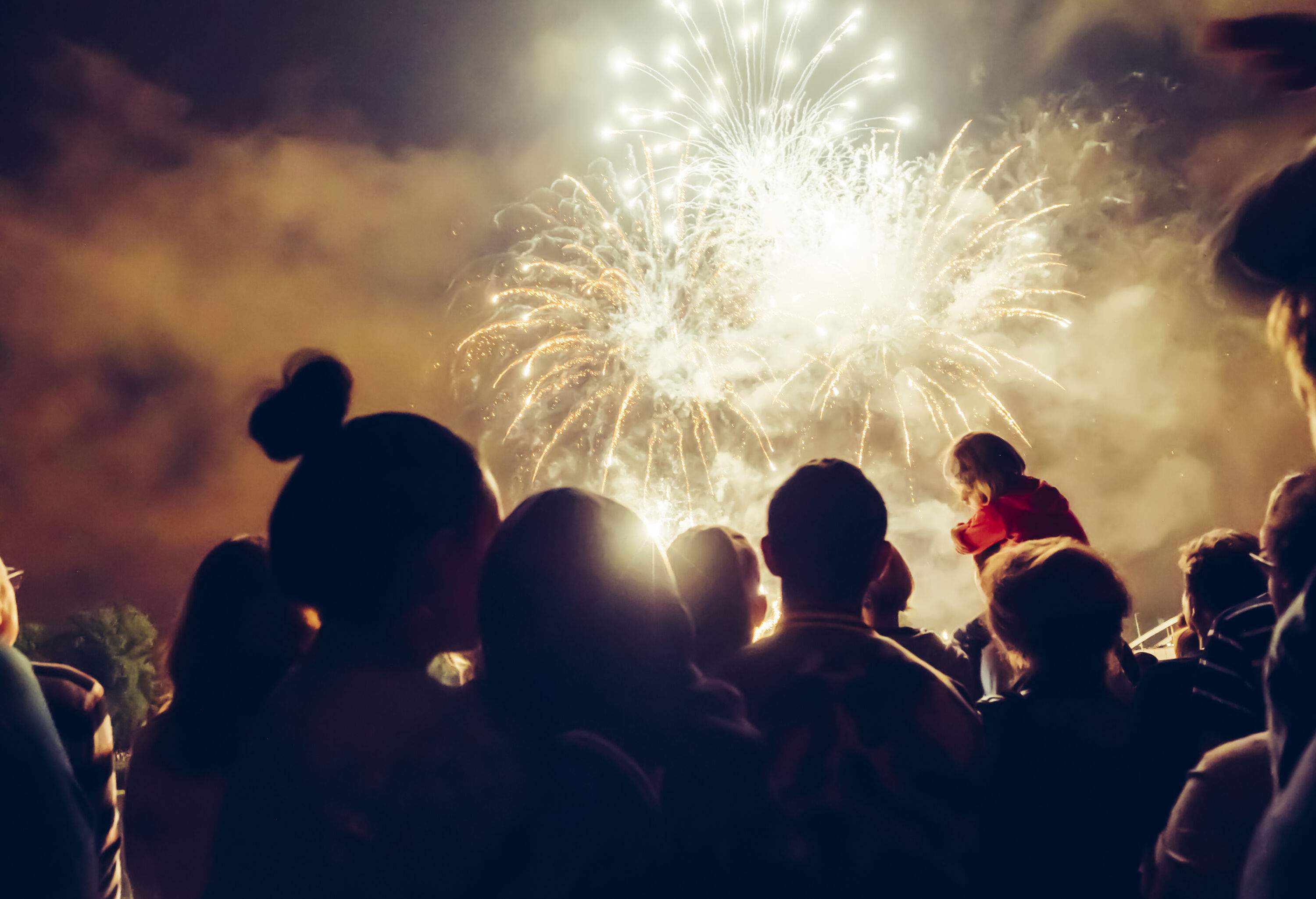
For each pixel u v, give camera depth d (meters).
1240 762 2.07
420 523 1.88
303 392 2.02
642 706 1.80
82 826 1.60
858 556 2.56
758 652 2.53
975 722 2.43
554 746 1.72
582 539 1.86
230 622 2.82
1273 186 0.96
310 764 1.64
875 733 2.29
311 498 1.90
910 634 3.90
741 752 1.89
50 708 2.58
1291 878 0.80
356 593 1.85
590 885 1.58
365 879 1.55
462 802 1.60
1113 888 2.78
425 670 1.93
